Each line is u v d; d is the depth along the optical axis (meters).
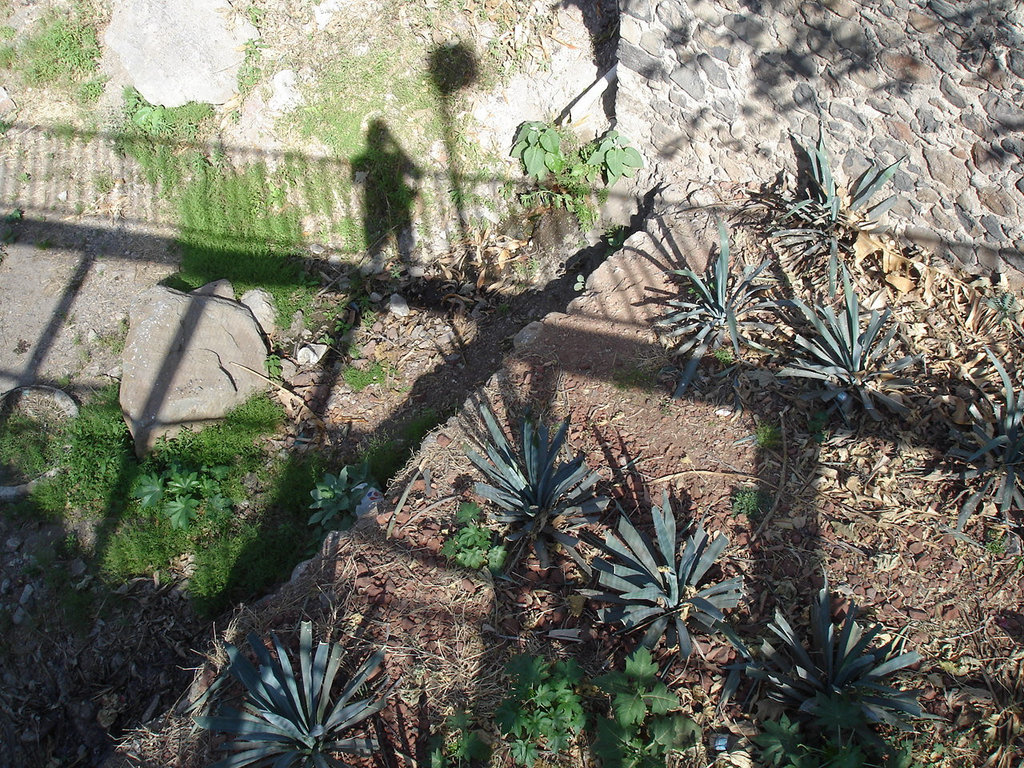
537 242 6.59
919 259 4.95
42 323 5.99
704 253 5.44
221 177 6.66
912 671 3.41
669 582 3.50
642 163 6.31
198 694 3.66
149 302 5.60
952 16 4.08
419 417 5.61
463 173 6.76
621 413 4.58
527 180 6.75
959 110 4.37
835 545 3.85
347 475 5.00
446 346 6.11
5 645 4.84
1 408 5.52
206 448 5.50
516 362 5.00
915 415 4.22
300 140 6.76
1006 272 4.67
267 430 5.65
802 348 4.62
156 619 4.93
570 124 6.69
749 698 3.35
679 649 3.49
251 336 5.88
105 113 6.87
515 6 7.11
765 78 5.14
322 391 5.90
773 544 3.88
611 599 3.54
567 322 5.22
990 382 4.30
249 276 6.36
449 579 3.87
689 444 4.36
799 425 4.35
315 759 3.15
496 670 3.55
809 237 5.07
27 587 4.99
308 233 6.60
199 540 5.16
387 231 6.63
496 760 3.27
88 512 5.22
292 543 5.08
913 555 3.78
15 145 6.80
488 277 6.52
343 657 3.61
